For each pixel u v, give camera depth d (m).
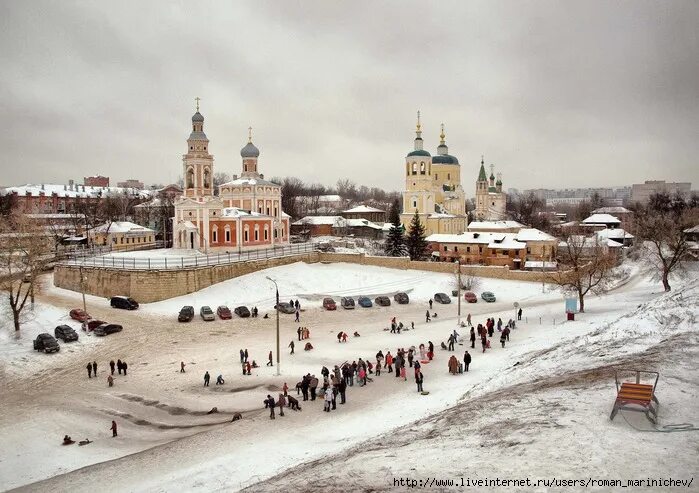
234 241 105.50
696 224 107.50
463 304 83.00
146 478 29.03
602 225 167.50
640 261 113.50
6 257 73.19
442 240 120.31
